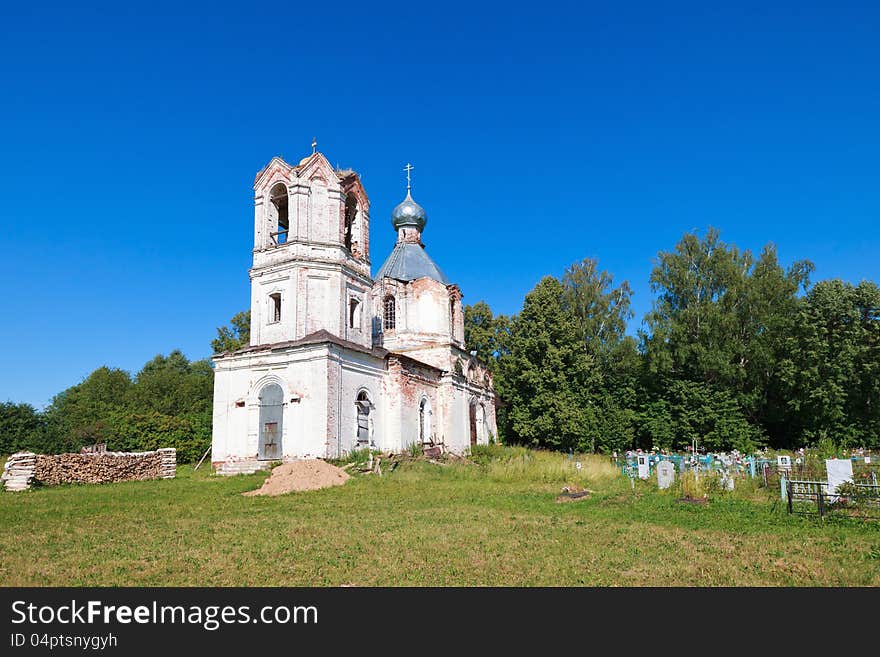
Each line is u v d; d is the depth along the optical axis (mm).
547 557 11820
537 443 53125
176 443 49344
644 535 14117
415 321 45312
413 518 16609
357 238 36125
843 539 13547
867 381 49094
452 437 42688
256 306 33781
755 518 16594
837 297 49531
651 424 52344
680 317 54125
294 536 13906
